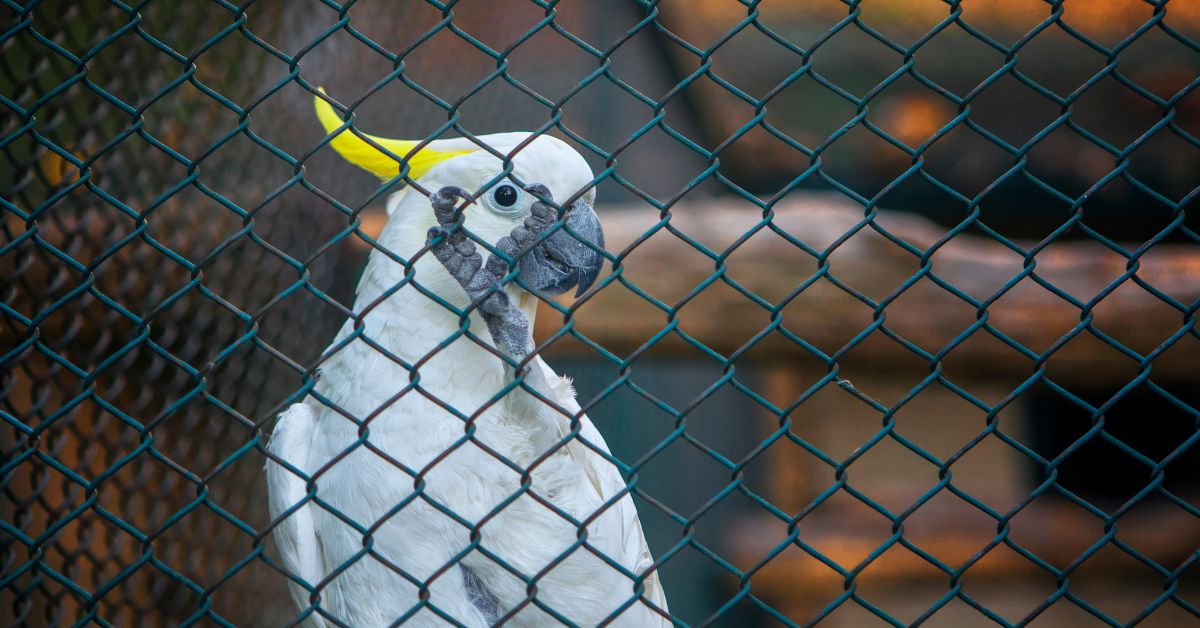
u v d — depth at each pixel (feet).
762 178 33.01
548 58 28.27
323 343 25.05
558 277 15.34
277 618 25.03
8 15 16.38
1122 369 26.08
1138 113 30.58
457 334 9.46
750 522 37.27
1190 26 30.01
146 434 9.48
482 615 14.03
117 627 21.22
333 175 25.08
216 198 9.11
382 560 9.84
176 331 22.57
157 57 22.13
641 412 30.01
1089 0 30.19
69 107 20.22
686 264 25.68
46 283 20.47
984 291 25.72
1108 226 32.17
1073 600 9.94
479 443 9.66
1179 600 9.89
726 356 26.12
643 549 15.74
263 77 23.63
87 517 20.27
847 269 25.63
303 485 14.17
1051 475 9.85
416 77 25.67
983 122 31.48
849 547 37.37
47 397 18.34
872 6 31.17
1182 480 39.06
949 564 38.11
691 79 8.93
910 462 39.24
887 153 31.68
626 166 30.14
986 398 39.09
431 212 14.46
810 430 38.29
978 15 30.42
